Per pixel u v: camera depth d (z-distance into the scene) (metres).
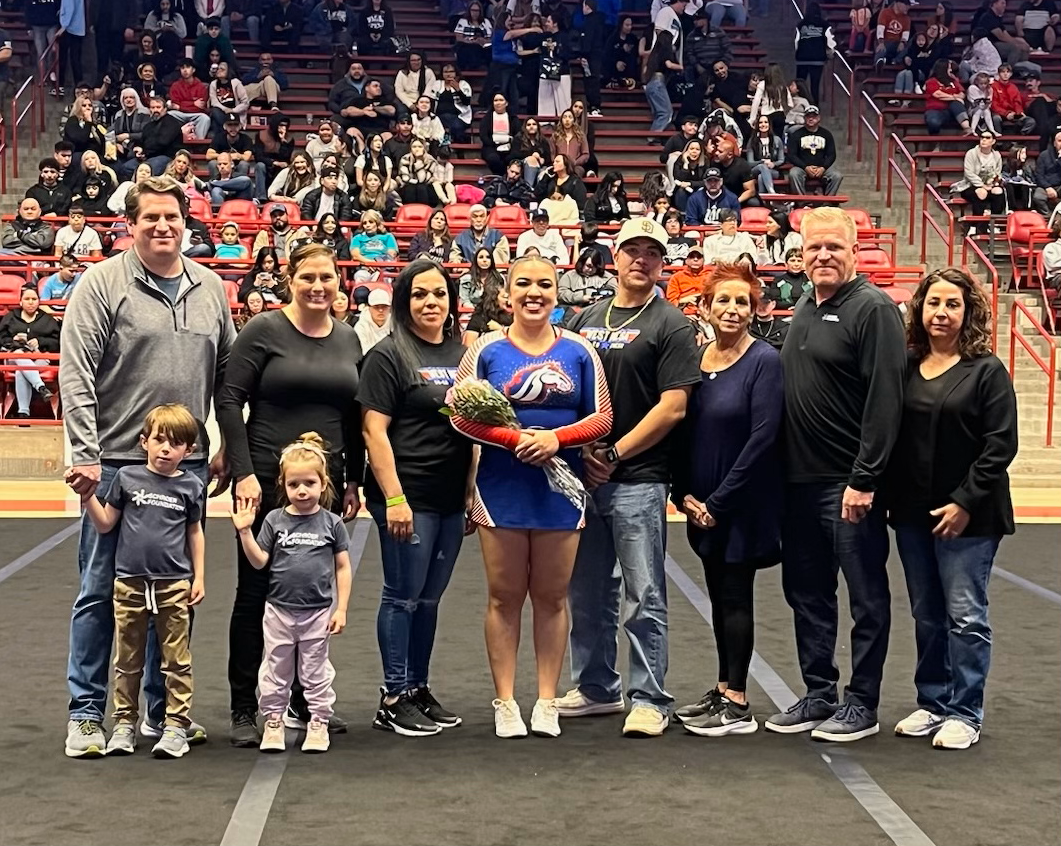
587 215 19.91
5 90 23.69
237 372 6.04
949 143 24.02
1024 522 12.97
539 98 23.66
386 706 6.24
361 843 4.79
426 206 20.19
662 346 6.28
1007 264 21.03
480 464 6.21
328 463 6.08
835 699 6.33
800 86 23.64
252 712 6.07
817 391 6.12
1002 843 4.81
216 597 9.12
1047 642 7.96
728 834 4.89
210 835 4.85
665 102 24.20
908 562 6.16
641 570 6.26
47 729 6.16
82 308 5.73
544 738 6.15
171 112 22.33
